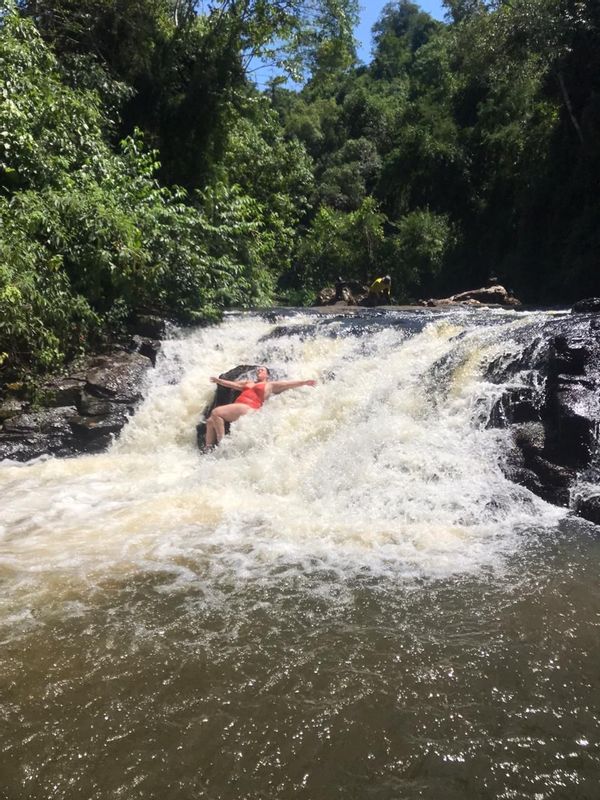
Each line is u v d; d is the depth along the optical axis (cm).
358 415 775
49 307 958
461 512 577
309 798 257
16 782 263
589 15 1988
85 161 1235
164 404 954
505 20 2370
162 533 548
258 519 582
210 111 2053
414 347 903
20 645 363
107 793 258
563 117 2262
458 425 706
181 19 2164
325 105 4872
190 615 400
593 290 1922
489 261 2964
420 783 264
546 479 620
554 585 441
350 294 1942
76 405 950
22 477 754
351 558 492
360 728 297
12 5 1258
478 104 3173
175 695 320
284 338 1051
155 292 1187
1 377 941
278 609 409
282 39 2272
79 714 305
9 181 1092
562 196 2189
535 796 257
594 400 638
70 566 476
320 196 4034
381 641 370
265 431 798
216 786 263
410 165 3284
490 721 302
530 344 746
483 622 391
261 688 326
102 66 1783
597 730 295
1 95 1089
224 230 1455
